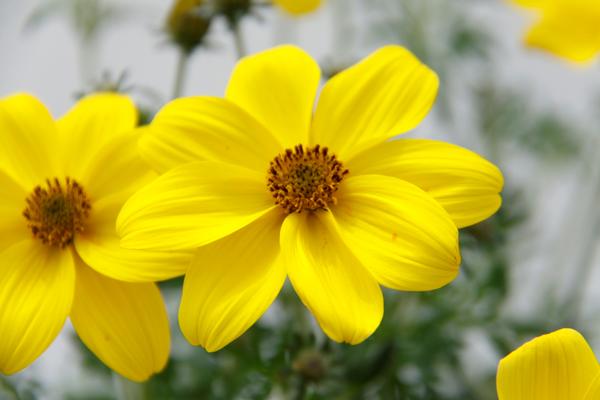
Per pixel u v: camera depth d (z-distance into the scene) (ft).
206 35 1.17
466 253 1.16
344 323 0.94
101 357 0.98
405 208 0.96
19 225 1.03
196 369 1.19
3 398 1.13
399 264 0.95
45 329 0.98
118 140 1.01
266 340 1.10
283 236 0.96
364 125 1.00
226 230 0.96
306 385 1.07
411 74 1.00
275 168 0.99
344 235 0.97
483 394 1.28
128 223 0.95
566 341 0.92
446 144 0.98
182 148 0.98
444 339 1.18
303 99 1.00
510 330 1.20
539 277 1.32
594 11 1.27
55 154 1.03
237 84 1.00
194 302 0.95
